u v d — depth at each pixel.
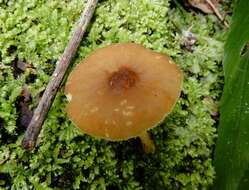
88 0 0.14
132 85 0.10
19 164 0.13
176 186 0.13
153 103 0.10
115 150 0.13
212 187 0.12
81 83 0.11
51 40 0.14
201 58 0.15
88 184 0.13
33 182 0.13
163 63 0.11
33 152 0.13
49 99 0.13
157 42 0.14
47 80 0.14
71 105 0.11
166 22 0.15
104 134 0.10
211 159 0.13
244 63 0.12
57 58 0.14
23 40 0.14
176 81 0.11
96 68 0.11
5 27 0.15
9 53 0.14
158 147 0.13
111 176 0.13
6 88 0.14
